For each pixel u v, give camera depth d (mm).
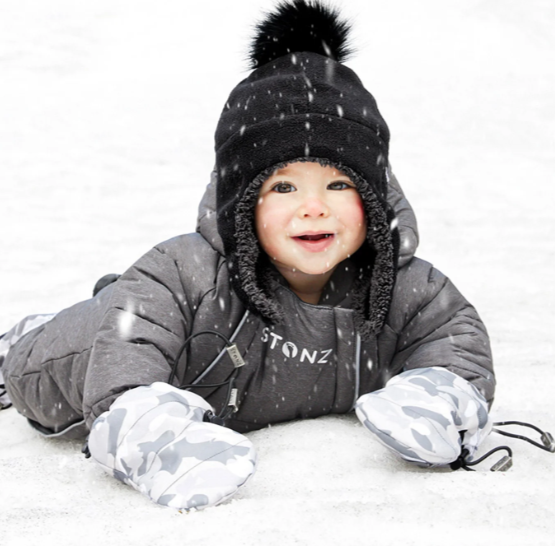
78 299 4949
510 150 9773
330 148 2438
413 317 2674
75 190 7871
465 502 1906
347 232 2484
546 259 5914
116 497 2088
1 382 3275
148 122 10461
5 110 10773
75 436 2801
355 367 2596
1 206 7262
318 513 1854
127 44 14398
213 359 2535
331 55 2812
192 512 1920
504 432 2475
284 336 2531
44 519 1896
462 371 2541
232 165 2531
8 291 5086
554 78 12875
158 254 2604
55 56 13531
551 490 2023
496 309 4688
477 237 6582
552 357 3725
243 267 2475
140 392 2240
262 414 2615
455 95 11984
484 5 16062
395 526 1789
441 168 8984
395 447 2225
